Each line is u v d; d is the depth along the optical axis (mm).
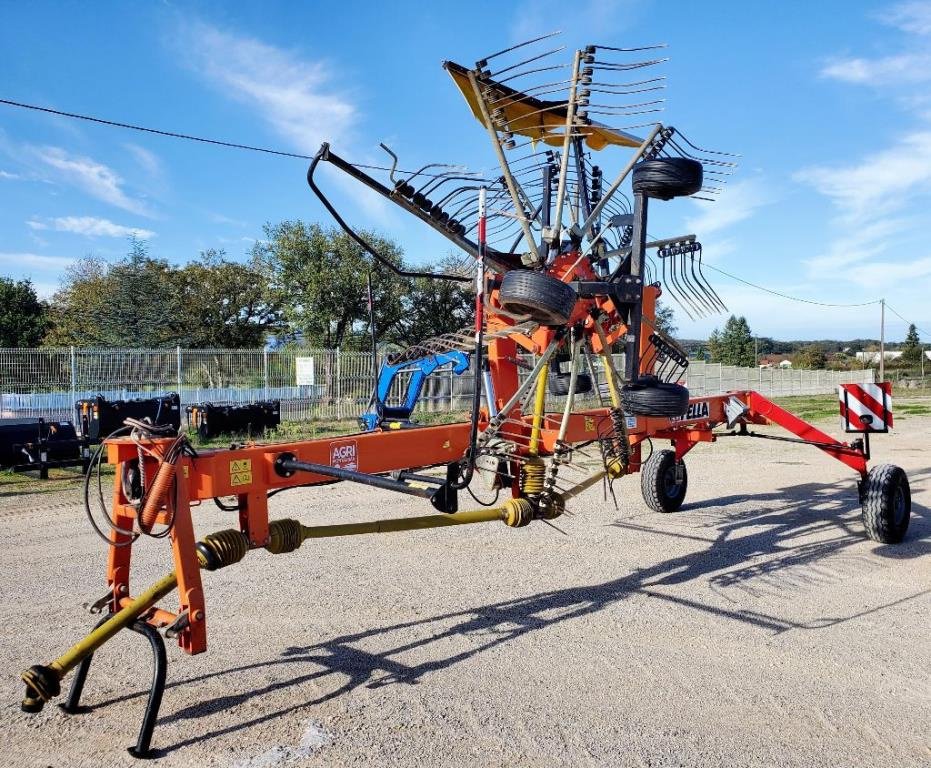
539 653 4625
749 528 8164
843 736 3598
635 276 4836
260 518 4254
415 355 6902
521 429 5723
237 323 47719
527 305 4191
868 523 7332
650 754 3414
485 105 4707
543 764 3328
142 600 3775
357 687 4121
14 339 43125
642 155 5102
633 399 4848
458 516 4676
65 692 4055
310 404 23703
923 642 4824
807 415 28781
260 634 4922
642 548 7262
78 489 11133
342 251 38000
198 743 3512
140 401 16438
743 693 4062
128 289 36469
